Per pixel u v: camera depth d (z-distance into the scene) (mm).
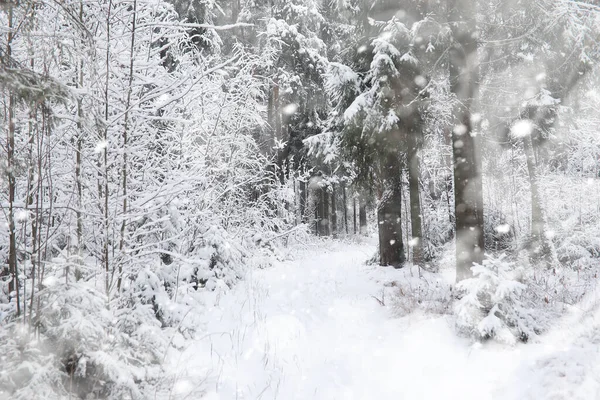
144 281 4629
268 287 8164
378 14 9977
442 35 7859
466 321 4891
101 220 4207
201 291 7098
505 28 8445
